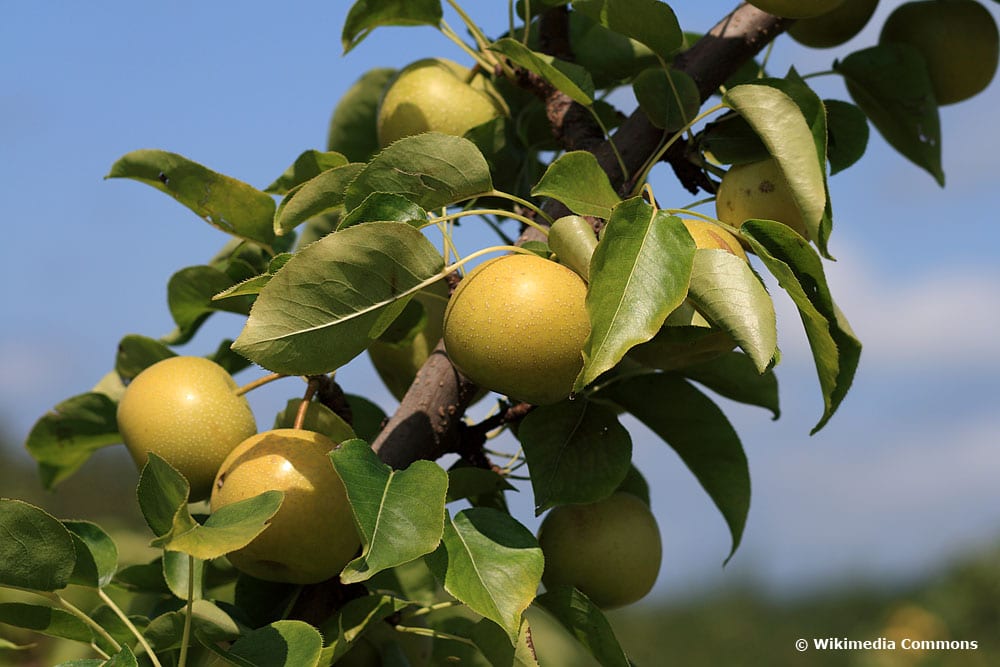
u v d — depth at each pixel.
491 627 1.32
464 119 1.45
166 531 1.23
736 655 4.95
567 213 1.38
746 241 1.32
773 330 1.24
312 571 1.30
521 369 1.26
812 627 4.88
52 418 1.49
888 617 4.26
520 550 1.27
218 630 1.29
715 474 1.43
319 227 1.51
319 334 1.25
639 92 1.36
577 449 1.35
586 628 1.31
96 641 1.29
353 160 1.56
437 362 1.36
